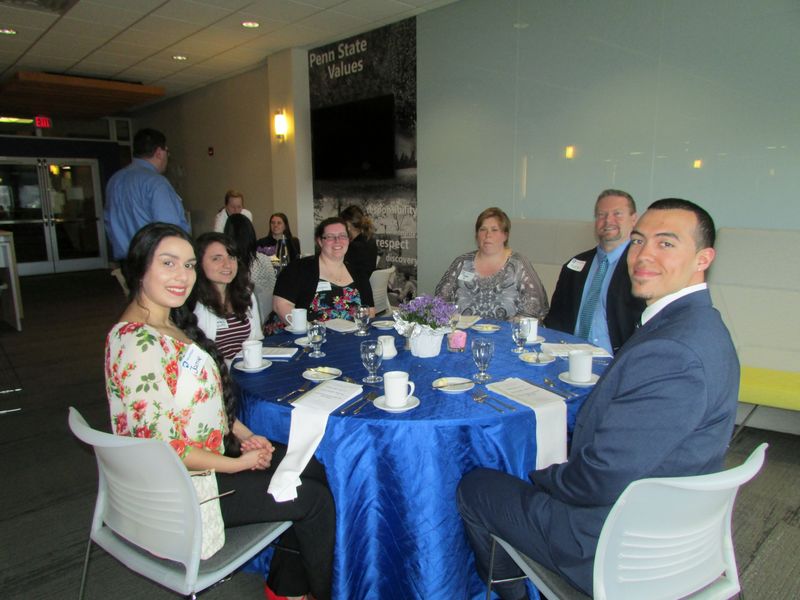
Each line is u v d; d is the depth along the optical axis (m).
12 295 5.54
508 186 4.70
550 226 4.19
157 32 5.66
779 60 3.20
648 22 3.70
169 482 1.23
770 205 3.34
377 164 5.83
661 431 1.09
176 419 1.38
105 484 1.45
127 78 7.85
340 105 6.11
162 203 3.43
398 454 1.46
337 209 6.43
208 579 1.29
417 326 2.00
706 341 1.11
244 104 7.60
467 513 1.46
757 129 3.33
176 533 1.27
